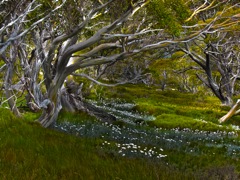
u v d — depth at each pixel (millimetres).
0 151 7340
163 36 15508
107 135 15352
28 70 14148
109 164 7672
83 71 33938
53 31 13875
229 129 24359
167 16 12992
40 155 7555
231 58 39344
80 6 12711
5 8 10539
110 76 40031
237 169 10820
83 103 21734
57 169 6555
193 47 37938
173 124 23719
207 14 23828
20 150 7613
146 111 30812
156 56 19578
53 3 12062
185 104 39844
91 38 13453
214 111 32812
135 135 16656
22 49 13875
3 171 5980
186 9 13625
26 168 6340
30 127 11102
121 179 6184
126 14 13156
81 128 15766
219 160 12969
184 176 7211
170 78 72688
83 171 6527
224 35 30516
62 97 20656
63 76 14570
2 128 10047
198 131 22938
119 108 31859
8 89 13531
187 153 13695
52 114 14758
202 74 53406
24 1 10695
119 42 15031
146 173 6953
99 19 16859
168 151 13250
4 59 13266
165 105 36625
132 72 52719
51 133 11430
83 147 10031
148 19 15344
